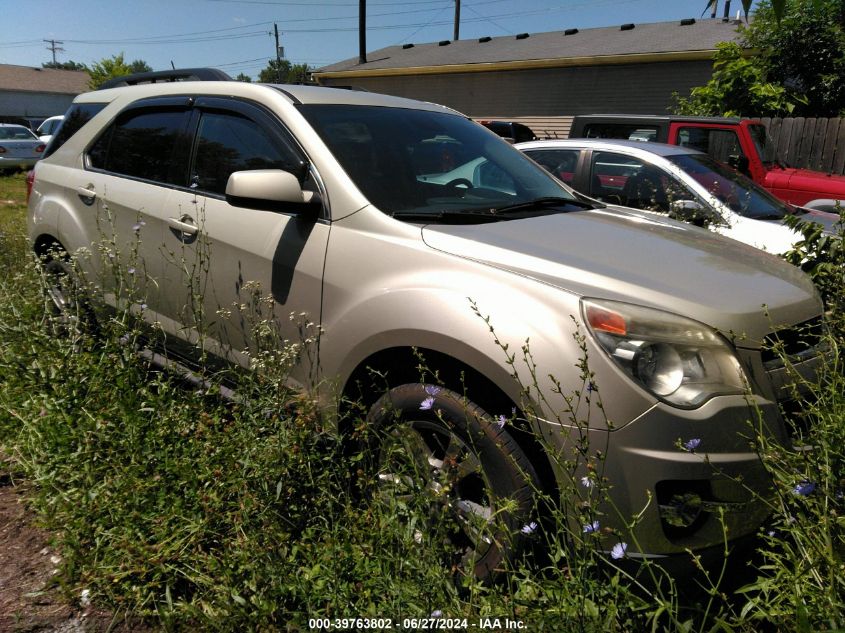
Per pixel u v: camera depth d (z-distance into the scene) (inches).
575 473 90.1
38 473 113.3
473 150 152.5
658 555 89.4
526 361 89.7
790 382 101.0
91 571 97.3
